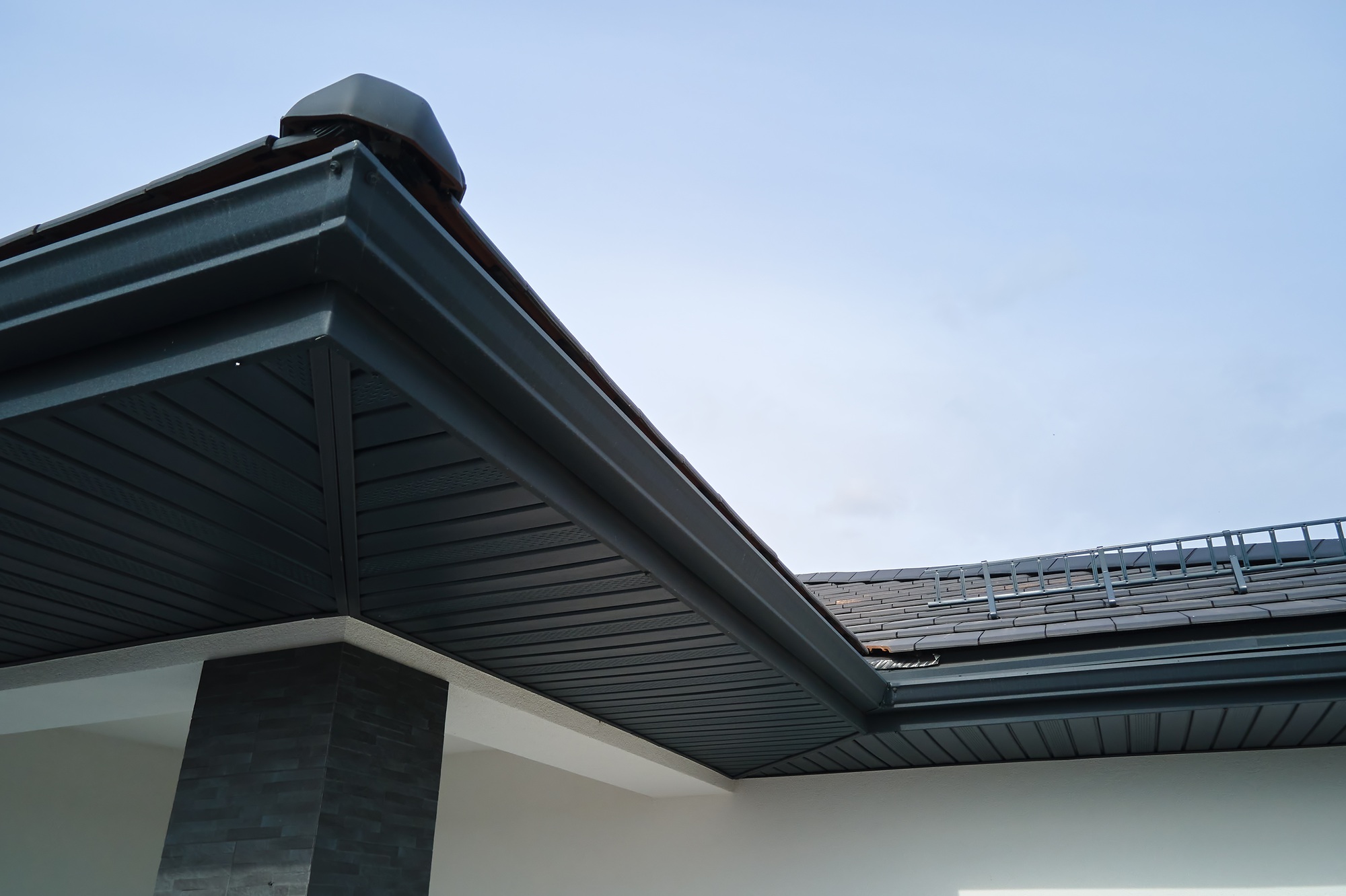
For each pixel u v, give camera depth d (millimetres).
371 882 3475
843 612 7555
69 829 6762
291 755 3467
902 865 6004
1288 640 4242
